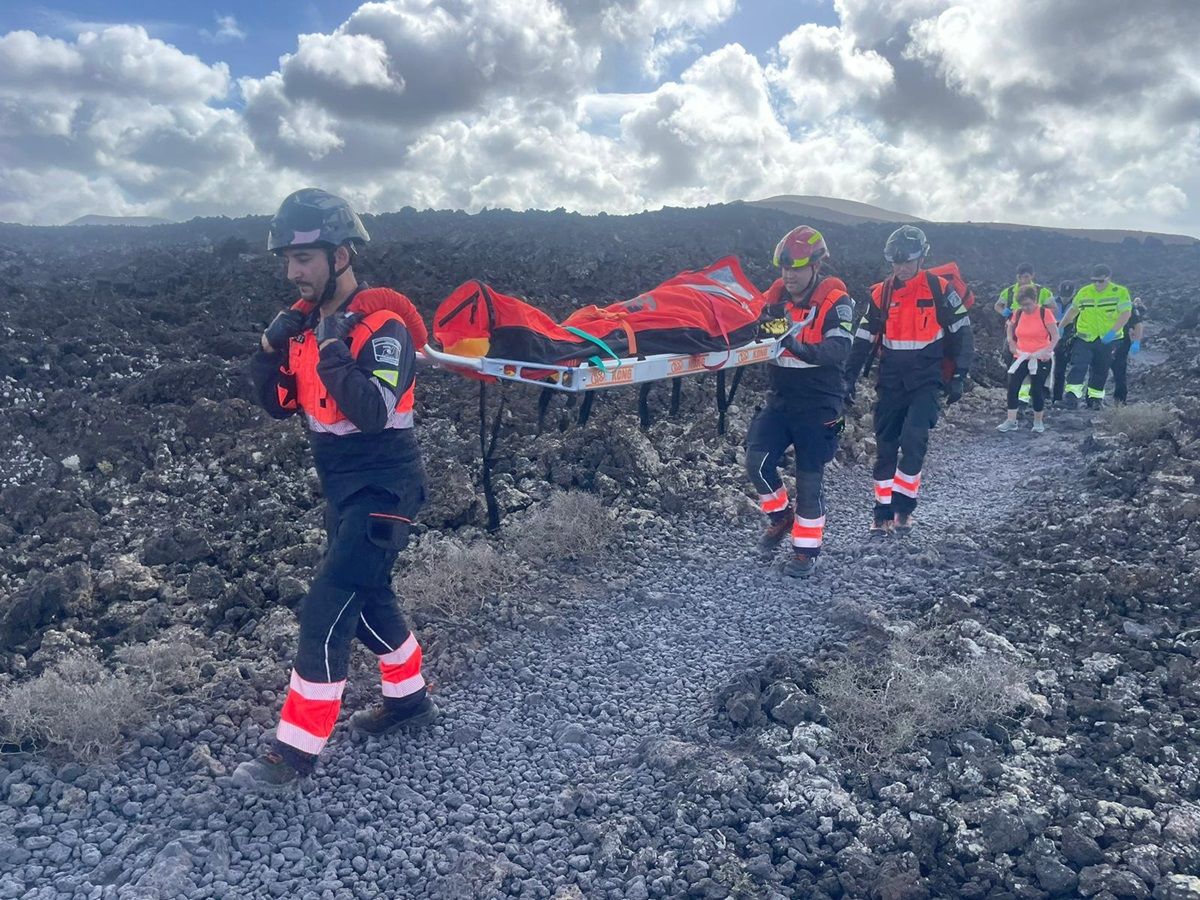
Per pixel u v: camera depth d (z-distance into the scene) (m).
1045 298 10.07
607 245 33.09
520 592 5.58
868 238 43.41
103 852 3.28
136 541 6.09
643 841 3.41
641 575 5.95
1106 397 12.45
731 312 5.47
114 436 7.64
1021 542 6.35
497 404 9.41
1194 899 2.96
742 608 5.49
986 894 3.13
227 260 20.81
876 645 4.85
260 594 5.32
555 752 4.06
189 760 3.77
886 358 6.50
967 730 3.94
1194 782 3.59
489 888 3.14
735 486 7.66
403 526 3.57
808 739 3.93
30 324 11.20
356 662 4.68
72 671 4.24
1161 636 4.84
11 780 3.59
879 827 3.42
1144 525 6.30
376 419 3.33
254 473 7.36
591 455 7.74
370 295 3.43
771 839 3.40
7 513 6.36
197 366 9.20
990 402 11.98
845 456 8.90
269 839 3.40
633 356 4.97
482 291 4.45
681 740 4.11
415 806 3.64
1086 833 3.30
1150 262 49.78
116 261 24.73
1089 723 4.05
